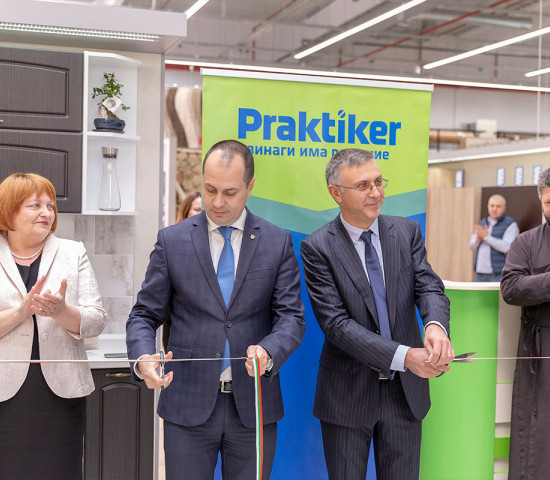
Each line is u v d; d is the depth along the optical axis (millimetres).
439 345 2135
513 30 9570
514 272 2660
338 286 2316
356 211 2330
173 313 2227
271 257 2197
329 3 9078
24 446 1813
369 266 2359
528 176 8062
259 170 2807
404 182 2947
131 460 1913
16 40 3273
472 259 7711
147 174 3557
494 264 7242
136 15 3078
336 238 2355
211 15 9633
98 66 3400
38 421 1823
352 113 2887
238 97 2779
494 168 8828
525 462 2270
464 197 7887
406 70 12008
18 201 2238
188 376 2023
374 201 2324
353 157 2338
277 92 2814
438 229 8383
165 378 1973
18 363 1816
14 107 3045
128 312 3590
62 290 2105
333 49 11227
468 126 14930
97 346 3225
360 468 2369
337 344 2275
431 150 14227
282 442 2758
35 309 2111
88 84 3387
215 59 11398
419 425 2359
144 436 1923
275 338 2082
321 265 2334
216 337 2121
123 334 3525
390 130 2928
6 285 2246
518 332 2732
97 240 3527
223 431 2064
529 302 2578
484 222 7402
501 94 15297
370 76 10805
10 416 1812
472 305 2693
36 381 1829
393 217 2475
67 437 1851
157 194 3582
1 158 3037
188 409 2016
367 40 10617
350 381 2344
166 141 8406
